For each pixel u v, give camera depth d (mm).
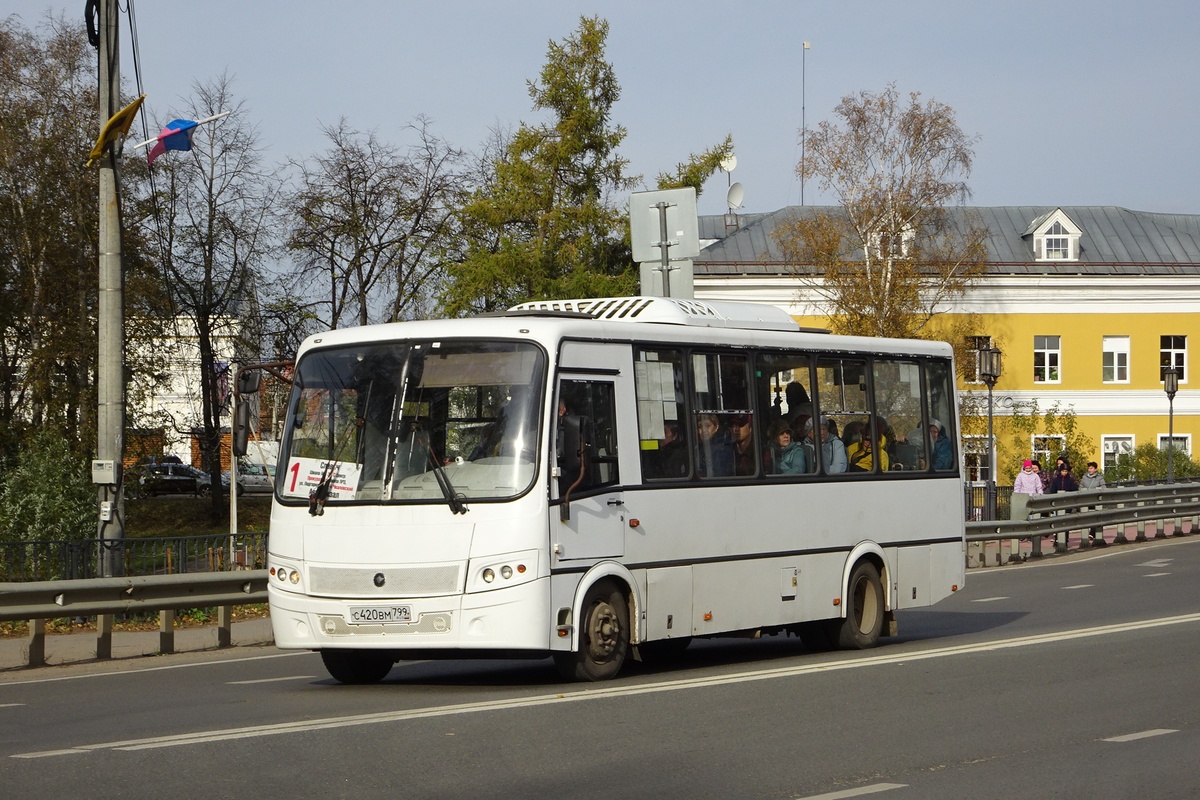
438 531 11547
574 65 37031
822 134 55969
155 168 45812
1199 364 58875
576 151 36562
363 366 12219
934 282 56844
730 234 61969
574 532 11805
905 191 55062
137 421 43219
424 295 48312
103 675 14148
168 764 8172
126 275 43375
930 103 55531
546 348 11805
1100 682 11734
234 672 14242
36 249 42625
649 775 7965
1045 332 58719
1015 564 28844
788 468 14227
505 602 11375
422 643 11523
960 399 55781
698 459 13227
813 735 9273
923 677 12109
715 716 10016
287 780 7734
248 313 50062
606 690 11328
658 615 12633
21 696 12266
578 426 11609
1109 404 58781
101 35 19922
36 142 42562
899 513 15562
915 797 7504
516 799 7340
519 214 36969
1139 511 33406
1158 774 8141
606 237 37094
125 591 15805
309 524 11969
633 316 13805
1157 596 20578
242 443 12867
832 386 14898
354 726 9508
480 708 10328
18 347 42656
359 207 47844
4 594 14547
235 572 17062
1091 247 62938
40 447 25891
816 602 14406
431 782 7715
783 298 56875
